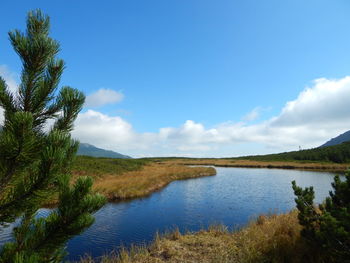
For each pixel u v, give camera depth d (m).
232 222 12.75
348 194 5.37
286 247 6.20
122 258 6.80
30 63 2.25
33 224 2.27
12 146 1.79
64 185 2.15
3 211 1.98
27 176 2.06
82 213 2.13
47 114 2.46
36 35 2.34
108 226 11.81
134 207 16.03
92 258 7.86
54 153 1.92
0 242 6.50
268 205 17.39
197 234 9.06
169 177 34.16
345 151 77.44
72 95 2.48
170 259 6.64
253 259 5.85
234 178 36.53
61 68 2.41
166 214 14.35
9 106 2.19
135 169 37.91
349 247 4.30
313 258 5.64
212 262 6.23
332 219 4.56
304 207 5.90
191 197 20.14
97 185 19.56
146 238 10.11
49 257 2.16
